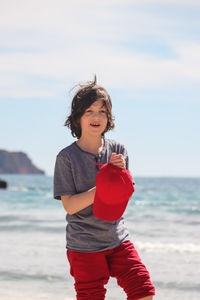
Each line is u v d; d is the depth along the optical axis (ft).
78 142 9.90
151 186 190.08
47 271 21.06
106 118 9.72
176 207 68.64
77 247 9.36
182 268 21.85
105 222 9.32
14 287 18.22
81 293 9.27
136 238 33.40
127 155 10.19
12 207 68.64
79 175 9.52
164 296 16.94
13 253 25.71
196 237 33.91
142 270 9.16
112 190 8.39
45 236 33.83
